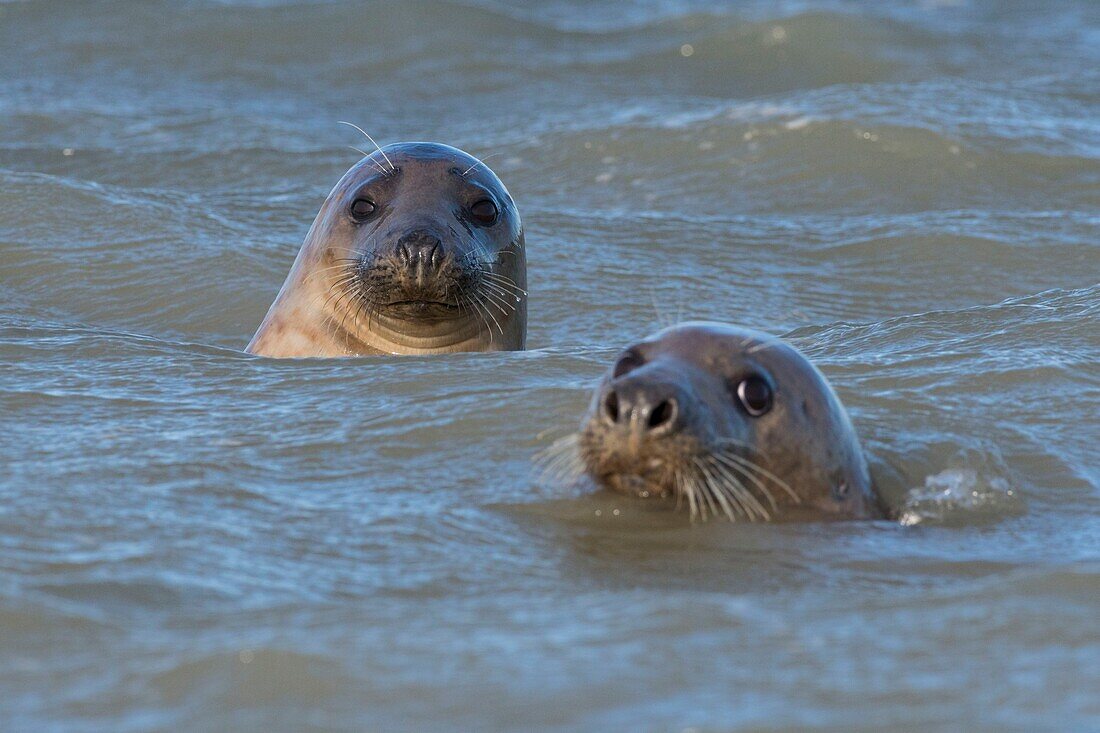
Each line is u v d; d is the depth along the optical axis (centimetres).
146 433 2431
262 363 2880
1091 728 1434
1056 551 2083
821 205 5206
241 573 1866
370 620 1705
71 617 1688
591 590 1866
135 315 3988
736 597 1822
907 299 4231
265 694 1499
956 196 5238
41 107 6756
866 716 1459
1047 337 3064
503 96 7444
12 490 2102
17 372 2808
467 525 2084
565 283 4266
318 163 5878
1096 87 6731
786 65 8006
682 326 2266
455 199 3231
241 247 4428
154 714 1470
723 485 2122
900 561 2022
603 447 2108
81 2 8525
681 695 1502
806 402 2217
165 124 6512
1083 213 5003
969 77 7725
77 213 4584
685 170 5578
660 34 8512
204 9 8488
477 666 1562
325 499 2161
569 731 1432
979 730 1429
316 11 8500
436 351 3234
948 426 2531
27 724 1457
